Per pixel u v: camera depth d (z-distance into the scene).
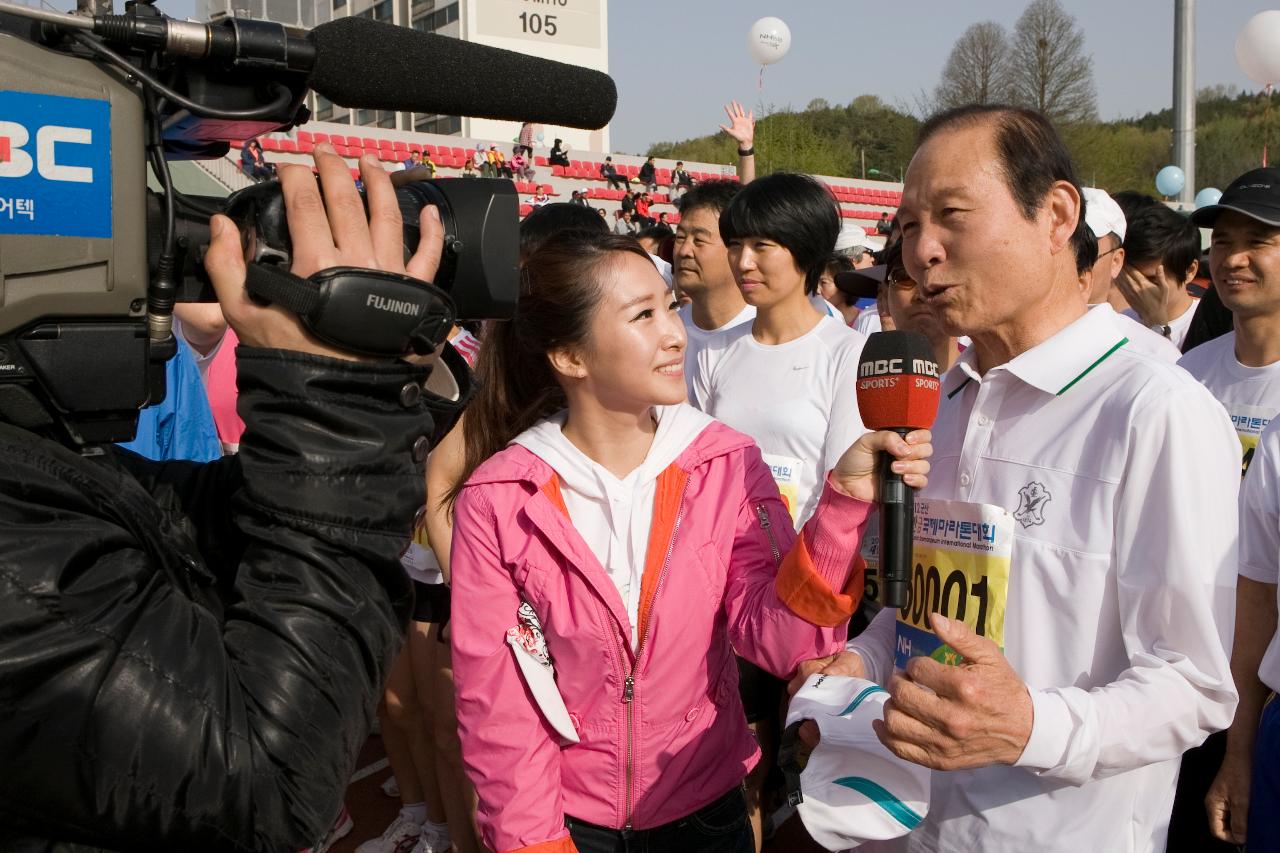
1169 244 4.46
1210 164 38.28
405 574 1.03
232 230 0.97
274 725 0.90
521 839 1.91
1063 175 1.69
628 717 1.98
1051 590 1.70
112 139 0.89
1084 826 1.70
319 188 1.00
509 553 1.98
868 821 1.65
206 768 0.86
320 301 0.93
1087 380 1.71
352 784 4.46
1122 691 1.54
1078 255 1.79
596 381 2.04
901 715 1.49
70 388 0.91
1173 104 22.62
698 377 3.77
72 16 0.91
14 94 0.84
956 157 1.66
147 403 0.99
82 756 0.84
